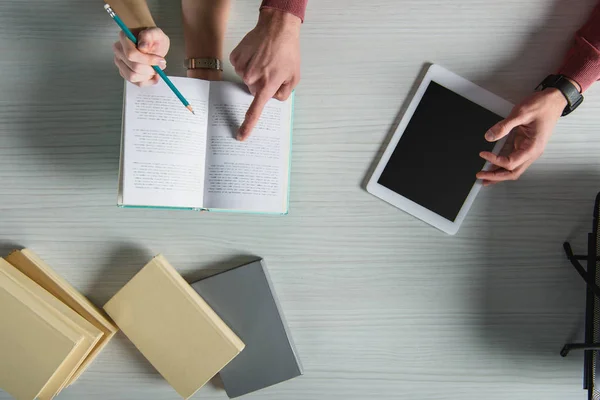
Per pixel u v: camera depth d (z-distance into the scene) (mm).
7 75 906
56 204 909
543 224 934
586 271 927
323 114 925
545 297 937
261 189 837
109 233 914
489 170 917
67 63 911
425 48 929
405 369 938
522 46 931
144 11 699
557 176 931
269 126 840
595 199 888
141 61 721
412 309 936
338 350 934
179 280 869
